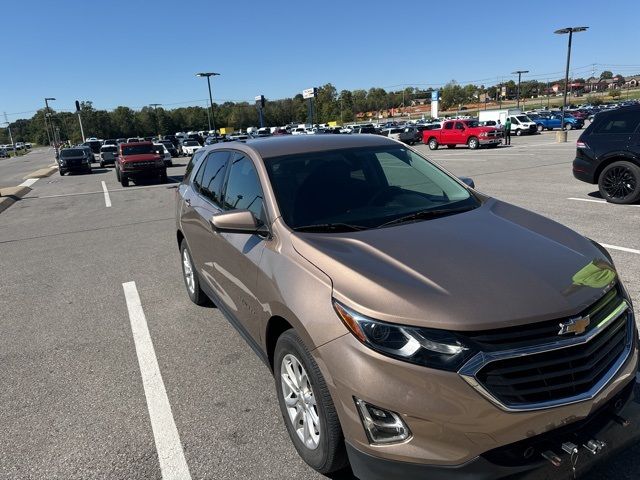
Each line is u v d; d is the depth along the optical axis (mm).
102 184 21391
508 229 2943
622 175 9156
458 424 2014
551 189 11539
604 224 7676
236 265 3412
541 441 2107
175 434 3131
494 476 2041
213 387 3668
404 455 2070
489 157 22594
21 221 12266
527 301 2186
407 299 2203
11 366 4184
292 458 2844
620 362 2350
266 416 3268
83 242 9125
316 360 2354
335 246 2709
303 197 3271
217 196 4199
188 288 5488
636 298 4598
